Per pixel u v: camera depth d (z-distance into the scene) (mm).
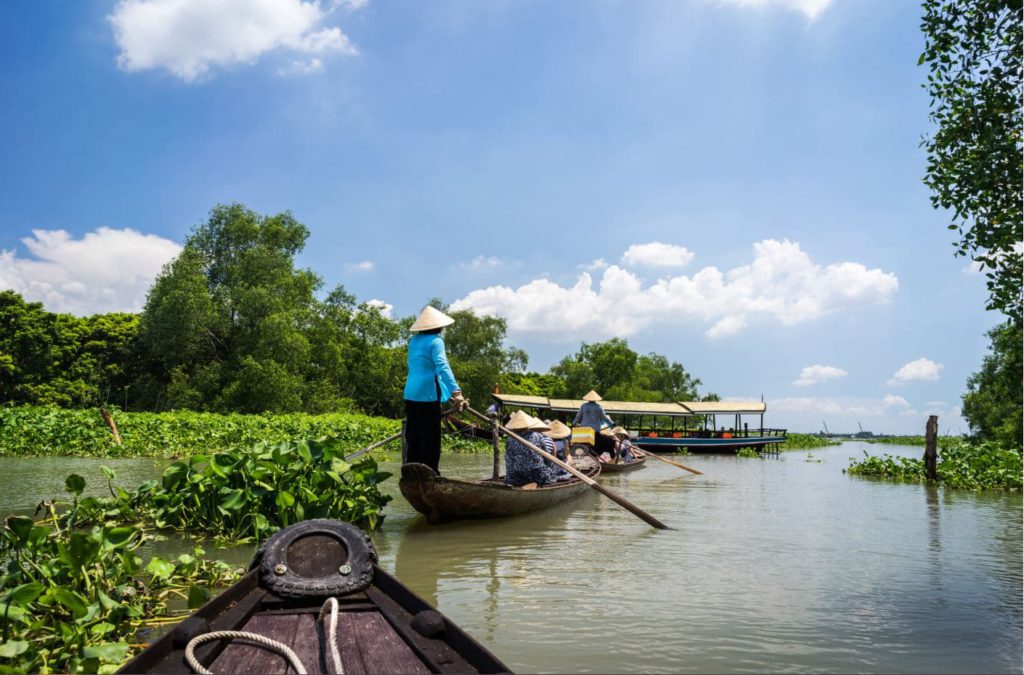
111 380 47719
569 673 3002
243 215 44375
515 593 4344
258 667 2289
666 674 3010
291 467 6309
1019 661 3236
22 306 44875
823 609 4066
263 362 38219
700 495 10289
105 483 9320
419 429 7031
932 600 4297
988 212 6039
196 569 4559
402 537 6395
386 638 2684
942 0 6367
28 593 3113
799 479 13555
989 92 6066
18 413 18203
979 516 8312
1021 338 6285
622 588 4496
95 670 2941
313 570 3484
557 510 8508
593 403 15016
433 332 7109
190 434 17281
